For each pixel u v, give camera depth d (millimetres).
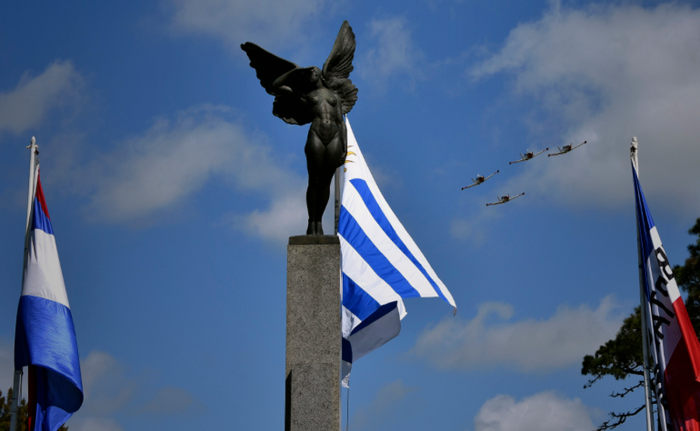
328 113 18484
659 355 28234
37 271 27484
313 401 16516
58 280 27688
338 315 17375
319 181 18281
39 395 27125
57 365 26578
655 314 28609
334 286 17500
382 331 26656
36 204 28266
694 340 27953
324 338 17266
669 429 27656
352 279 26266
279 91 18781
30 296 27203
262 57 19203
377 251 26875
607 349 39375
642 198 29766
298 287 17500
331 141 18328
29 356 26438
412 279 26281
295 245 17672
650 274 28969
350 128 28984
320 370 16656
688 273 36156
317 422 16406
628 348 38406
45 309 27156
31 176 28594
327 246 17641
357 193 27859
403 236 27438
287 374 17156
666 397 27859
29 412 26938
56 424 26938
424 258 27234
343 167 28266
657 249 29016
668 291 28469
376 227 27422
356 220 27438
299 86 18938
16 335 27172
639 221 29781
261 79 19516
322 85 19047
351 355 26438
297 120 19188
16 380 26938
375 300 25781
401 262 26703
